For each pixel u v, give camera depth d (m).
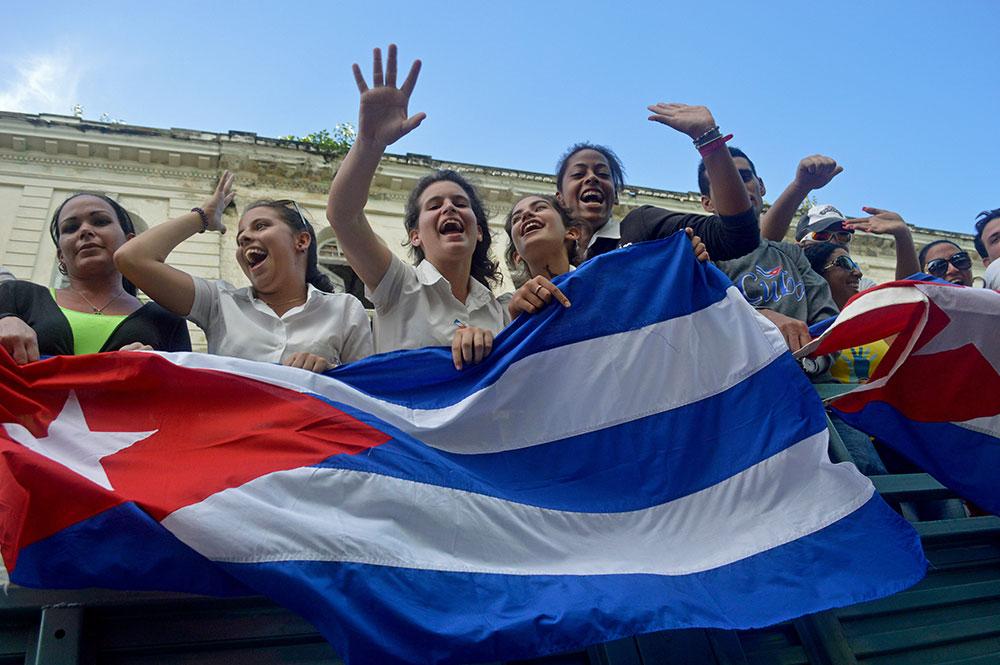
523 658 2.08
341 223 3.24
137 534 2.04
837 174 4.56
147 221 12.82
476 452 2.78
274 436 2.47
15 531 2.03
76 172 12.96
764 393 2.97
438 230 3.62
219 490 2.19
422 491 2.44
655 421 2.94
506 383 2.94
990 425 3.24
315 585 2.00
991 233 5.85
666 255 3.29
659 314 3.14
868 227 4.70
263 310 3.38
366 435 2.55
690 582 2.49
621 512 2.71
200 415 2.51
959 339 3.28
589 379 3.00
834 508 2.70
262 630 2.28
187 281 3.30
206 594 2.02
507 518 2.52
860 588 2.46
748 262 4.22
